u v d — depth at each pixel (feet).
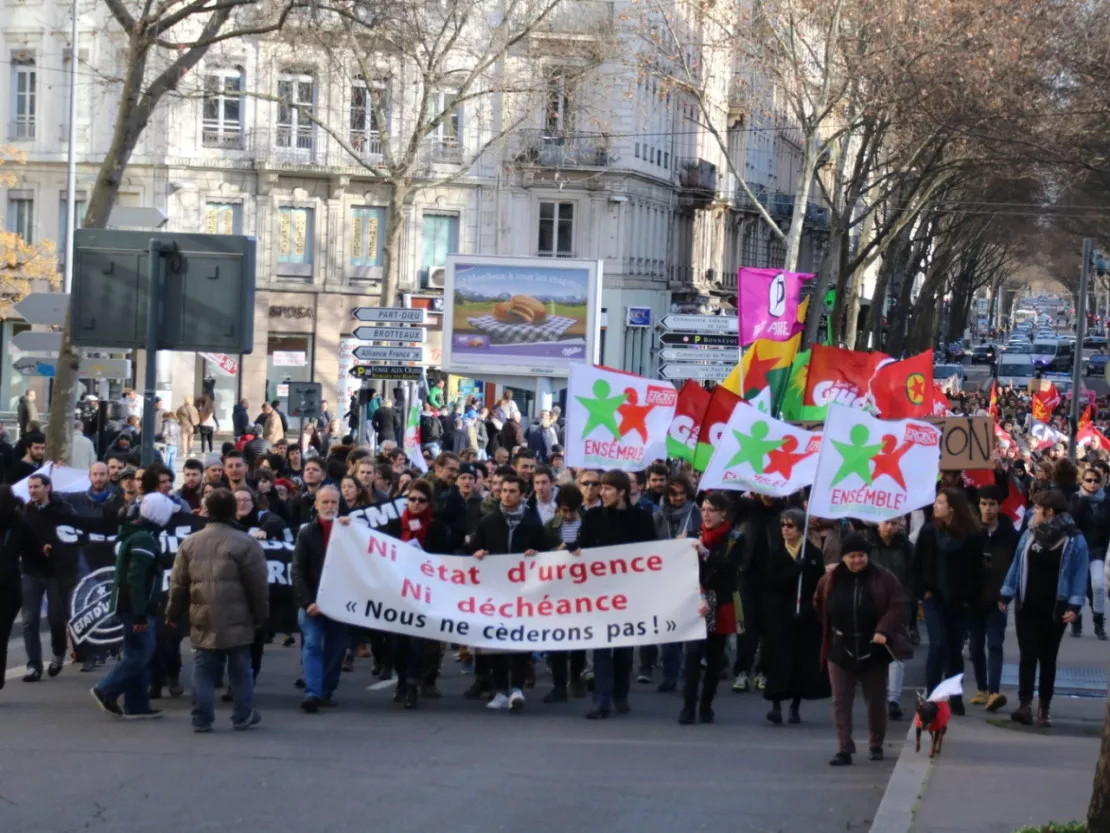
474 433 129.39
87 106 171.12
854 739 43.45
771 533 45.19
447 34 147.84
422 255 180.14
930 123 122.21
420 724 43.73
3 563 45.19
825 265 130.31
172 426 112.47
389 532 47.67
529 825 32.01
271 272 175.32
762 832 32.09
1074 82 118.73
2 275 159.74
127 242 51.90
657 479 56.85
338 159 174.40
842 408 44.88
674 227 212.43
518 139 178.81
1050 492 44.50
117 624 48.98
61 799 33.37
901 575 48.42
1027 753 39.40
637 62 144.05
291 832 30.96
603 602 45.83
